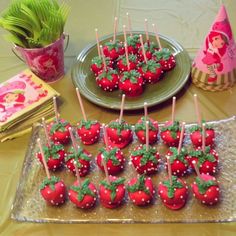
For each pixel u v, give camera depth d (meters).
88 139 0.68
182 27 0.92
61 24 0.77
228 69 0.73
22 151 0.70
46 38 0.76
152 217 0.58
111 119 0.73
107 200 0.58
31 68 0.81
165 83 0.76
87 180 0.60
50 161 0.64
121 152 0.65
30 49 0.76
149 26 0.94
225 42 0.70
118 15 0.98
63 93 0.80
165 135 0.66
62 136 0.69
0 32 0.98
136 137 0.69
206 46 0.72
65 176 0.65
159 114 0.73
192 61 0.82
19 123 0.73
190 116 0.72
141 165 0.62
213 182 0.57
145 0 1.02
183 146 0.66
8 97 0.75
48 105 0.74
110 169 0.63
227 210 0.57
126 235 0.56
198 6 0.97
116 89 0.76
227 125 0.69
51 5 0.76
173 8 0.98
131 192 0.58
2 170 0.67
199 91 0.76
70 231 0.58
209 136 0.64
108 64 0.78
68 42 0.91
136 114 0.73
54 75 0.82
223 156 0.65
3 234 0.58
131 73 0.73
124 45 0.79
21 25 0.74
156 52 0.78
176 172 0.61
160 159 0.65
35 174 0.66
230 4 0.97
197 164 0.61
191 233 0.56
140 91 0.74
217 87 0.75
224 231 0.55
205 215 0.57
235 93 0.75
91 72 0.80
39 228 0.58
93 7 1.02
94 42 0.86
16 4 0.74
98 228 0.58
